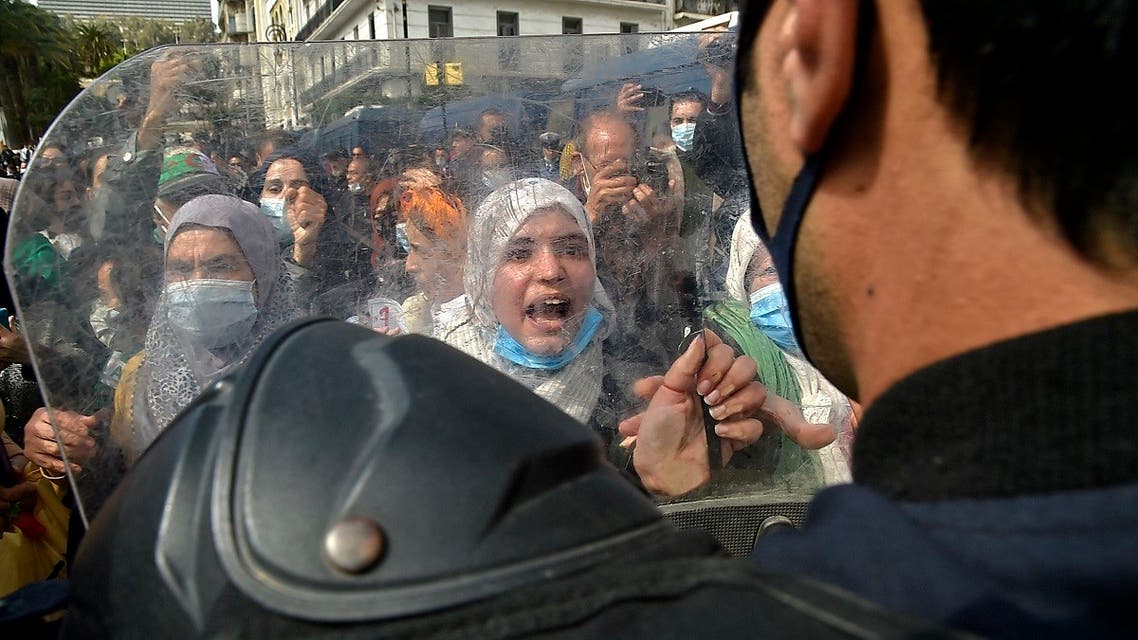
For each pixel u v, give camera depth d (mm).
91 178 827
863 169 398
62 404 775
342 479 384
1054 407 318
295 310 948
